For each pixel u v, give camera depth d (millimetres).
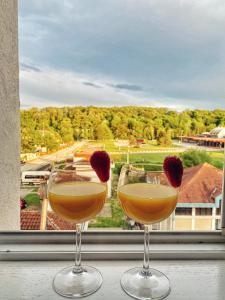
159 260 366
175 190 325
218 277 334
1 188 391
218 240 393
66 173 333
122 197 316
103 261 364
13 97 412
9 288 311
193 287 316
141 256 367
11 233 386
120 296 303
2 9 363
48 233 389
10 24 386
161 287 313
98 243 386
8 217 418
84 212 310
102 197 320
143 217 312
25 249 367
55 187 327
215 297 302
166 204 303
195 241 392
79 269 340
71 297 299
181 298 299
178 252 367
